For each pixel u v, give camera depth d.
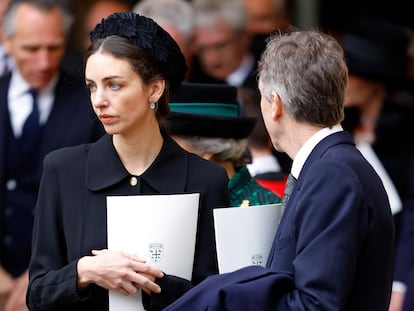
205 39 13.59
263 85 7.15
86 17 12.37
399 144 12.30
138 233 7.15
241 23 13.68
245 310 6.74
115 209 7.16
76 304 7.25
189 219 7.24
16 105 11.86
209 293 6.86
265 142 10.28
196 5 13.61
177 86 7.56
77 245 7.31
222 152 8.38
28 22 11.84
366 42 12.82
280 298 6.75
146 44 7.19
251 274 6.88
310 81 6.98
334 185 6.75
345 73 7.10
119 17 7.22
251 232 7.36
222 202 7.57
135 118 7.21
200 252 7.46
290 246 6.89
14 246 11.88
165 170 7.50
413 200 11.45
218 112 8.47
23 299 11.88
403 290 11.34
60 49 11.98
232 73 13.70
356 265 6.80
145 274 7.08
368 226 6.81
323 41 7.10
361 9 14.79
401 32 13.02
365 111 12.62
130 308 7.17
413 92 12.80
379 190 6.96
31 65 11.80
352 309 6.82
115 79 7.12
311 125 7.06
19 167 11.85
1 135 11.81
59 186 7.44
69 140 11.77
